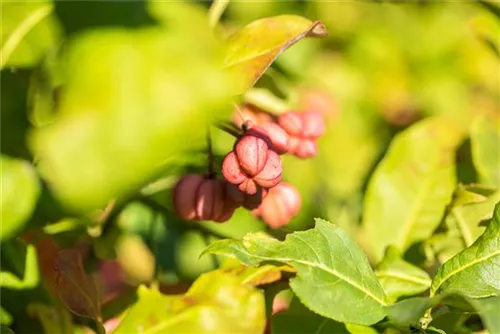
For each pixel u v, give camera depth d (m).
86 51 0.23
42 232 0.31
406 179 0.35
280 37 0.28
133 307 0.30
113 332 0.30
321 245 0.28
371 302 0.28
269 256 0.28
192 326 0.30
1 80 0.25
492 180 0.35
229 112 0.29
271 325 0.30
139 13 0.24
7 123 0.25
